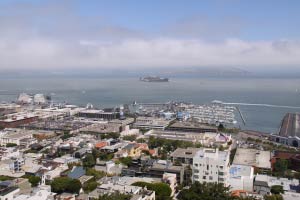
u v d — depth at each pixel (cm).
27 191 17950
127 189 18400
